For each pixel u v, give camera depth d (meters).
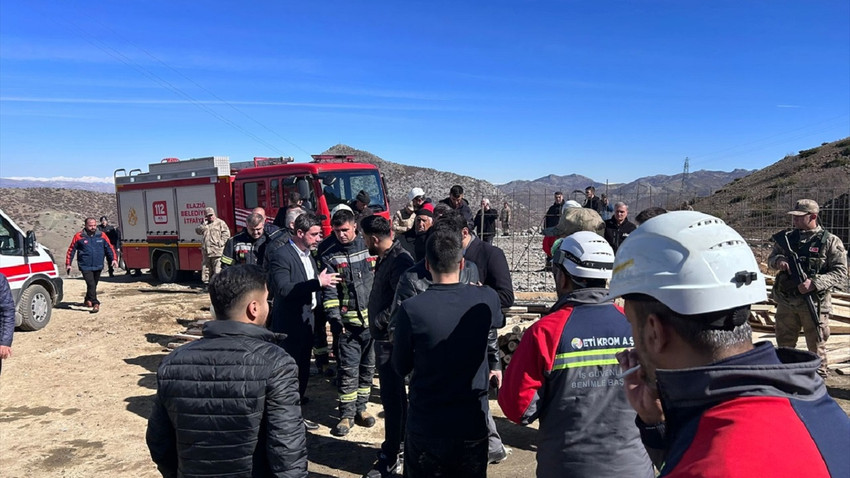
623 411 2.28
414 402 2.87
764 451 0.88
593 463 2.25
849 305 8.34
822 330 5.58
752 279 1.07
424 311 2.79
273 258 5.00
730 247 1.09
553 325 2.37
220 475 2.20
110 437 5.14
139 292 13.68
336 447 4.83
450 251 2.87
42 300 9.62
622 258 1.22
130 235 16.02
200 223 14.14
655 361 1.16
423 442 2.81
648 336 1.16
